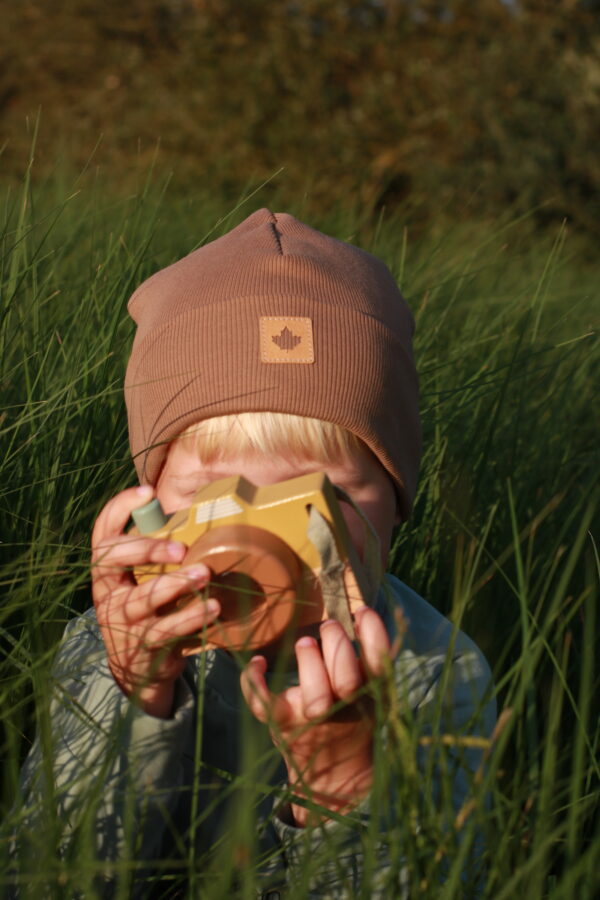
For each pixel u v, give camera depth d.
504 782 1.36
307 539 1.16
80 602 1.75
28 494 1.72
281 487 1.17
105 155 11.85
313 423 1.51
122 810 1.29
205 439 1.50
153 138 12.75
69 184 4.25
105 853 1.27
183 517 1.23
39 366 2.00
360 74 13.73
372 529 1.28
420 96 13.07
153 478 1.62
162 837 1.42
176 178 4.94
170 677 1.34
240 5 14.03
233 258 1.67
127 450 1.98
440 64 13.45
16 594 1.42
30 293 2.23
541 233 8.17
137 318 1.81
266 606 1.16
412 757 1.05
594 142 11.59
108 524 1.33
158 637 1.21
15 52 15.43
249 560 1.13
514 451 2.33
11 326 2.11
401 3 14.05
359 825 1.16
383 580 1.37
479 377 2.36
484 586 1.86
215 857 1.31
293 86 13.09
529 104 12.03
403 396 1.65
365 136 12.77
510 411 2.67
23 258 2.22
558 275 4.82
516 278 4.36
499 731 1.04
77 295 2.49
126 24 15.27
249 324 1.53
